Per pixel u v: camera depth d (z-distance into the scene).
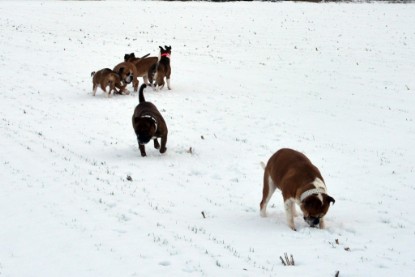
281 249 7.40
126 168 12.04
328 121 17.59
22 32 35.94
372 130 16.45
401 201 10.02
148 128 12.70
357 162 12.88
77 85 22.66
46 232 7.94
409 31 36.47
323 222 8.30
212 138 15.15
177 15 44.72
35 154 12.73
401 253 7.24
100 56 29.19
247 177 11.66
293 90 22.80
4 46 30.83
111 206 9.38
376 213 9.28
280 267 6.69
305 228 8.25
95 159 12.77
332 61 29.11
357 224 8.66
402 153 13.78
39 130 15.41
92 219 8.59
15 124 15.93
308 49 32.31
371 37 35.09
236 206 9.78
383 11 45.28
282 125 16.84
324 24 39.97
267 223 8.73
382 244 7.64
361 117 18.25
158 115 13.20
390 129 16.59
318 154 13.57
